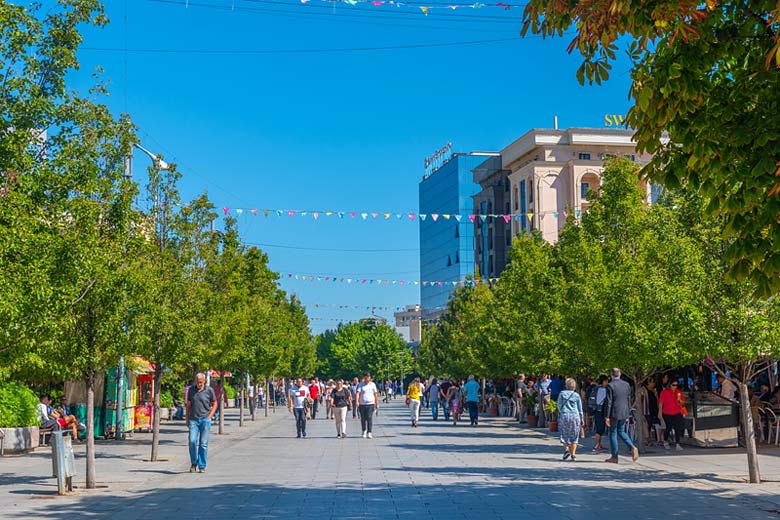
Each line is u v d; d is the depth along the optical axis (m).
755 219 8.98
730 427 23.17
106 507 13.45
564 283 29.59
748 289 15.45
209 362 31.81
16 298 11.94
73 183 14.99
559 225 67.62
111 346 16.25
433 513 12.24
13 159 14.30
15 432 24.19
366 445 26.53
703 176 9.31
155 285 21.30
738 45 9.25
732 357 15.76
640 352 19.66
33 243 12.67
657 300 16.41
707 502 13.25
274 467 19.81
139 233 17.58
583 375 29.34
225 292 31.52
